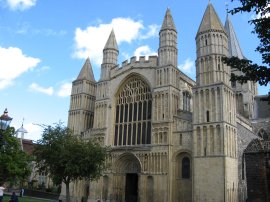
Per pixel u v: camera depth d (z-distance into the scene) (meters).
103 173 64.31
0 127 25.83
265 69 15.12
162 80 62.00
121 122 67.50
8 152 39.97
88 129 73.38
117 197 62.09
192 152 53.97
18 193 80.88
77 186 69.00
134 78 68.00
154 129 59.78
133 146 62.12
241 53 98.00
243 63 15.98
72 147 49.00
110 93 70.50
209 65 55.84
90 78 80.62
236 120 58.19
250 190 24.92
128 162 63.19
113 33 77.38
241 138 59.00
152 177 57.56
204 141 52.28
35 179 90.50
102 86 72.31
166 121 58.50
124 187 62.41
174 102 60.75
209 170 50.28
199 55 57.53
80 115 76.00
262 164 24.92
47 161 49.22
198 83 55.91
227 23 101.19
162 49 64.19
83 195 68.25
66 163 47.56
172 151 56.84
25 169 43.50
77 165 47.88
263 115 85.00
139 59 67.62
